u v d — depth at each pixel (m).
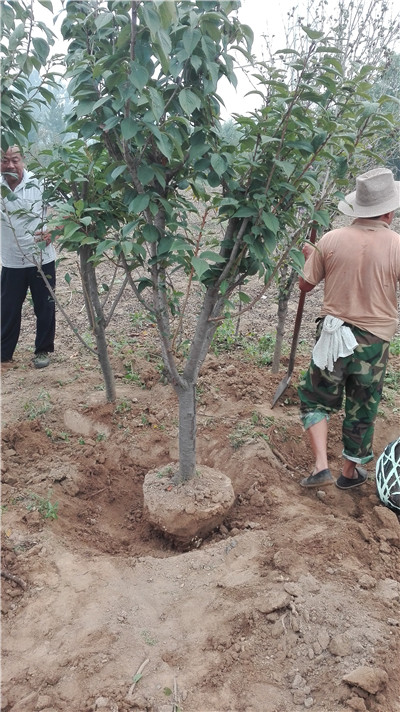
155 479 3.48
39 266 4.07
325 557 2.80
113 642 2.39
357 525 3.08
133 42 2.03
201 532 3.23
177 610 2.58
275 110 2.60
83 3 2.62
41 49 2.76
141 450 4.10
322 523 3.14
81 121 2.54
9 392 4.77
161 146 2.17
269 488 3.59
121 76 2.16
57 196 3.85
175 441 4.14
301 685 2.16
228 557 2.91
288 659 2.27
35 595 2.65
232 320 6.38
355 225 3.32
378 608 2.48
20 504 3.28
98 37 2.46
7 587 2.70
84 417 4.34
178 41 2.29
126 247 2.47
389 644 2.27
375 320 3.25
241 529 3.28
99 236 3.45
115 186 2.72
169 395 4.63
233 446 3.97
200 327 3.03
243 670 2.23
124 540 3.40
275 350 4.91
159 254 2.63
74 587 2.71
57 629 2.47
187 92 2.20
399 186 3.34
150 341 5.64
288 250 2.84
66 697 2.13
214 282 2.88
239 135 2.79
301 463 4.08
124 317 6.43
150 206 2.48
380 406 4.51
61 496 3.55
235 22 2.37
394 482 3.30
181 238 2.68
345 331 3.26
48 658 2.31
